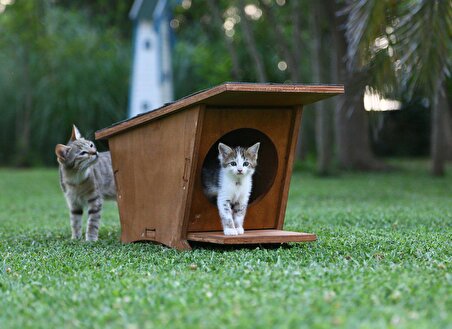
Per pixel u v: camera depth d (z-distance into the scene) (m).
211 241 1.94
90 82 7.00
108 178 2.46
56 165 7.15
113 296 1.40
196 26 7.86
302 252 1.89
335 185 4.63
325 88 1.89
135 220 2.18
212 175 2.07
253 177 2.21
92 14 8.46
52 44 6.64
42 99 7.00
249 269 1.63
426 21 2.62
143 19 5.84
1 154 7.33
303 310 1.26
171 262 1.77
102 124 7.04
